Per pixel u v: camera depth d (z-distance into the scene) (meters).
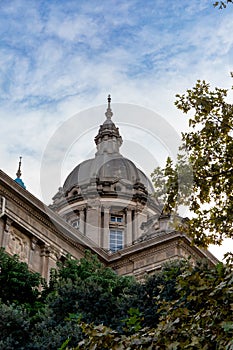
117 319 22.30
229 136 15.65
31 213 34.91
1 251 27.59
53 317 22.92
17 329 21.64
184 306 14.69
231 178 15.39
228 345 11.07
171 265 23.11
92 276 25.92
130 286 24.42
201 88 15.85
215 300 12.50
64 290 24.05
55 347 20.44
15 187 33.84
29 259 34.16
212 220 15.60
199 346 11.82
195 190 15.23
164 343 12.13
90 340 12.25
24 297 26.28
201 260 21.75
